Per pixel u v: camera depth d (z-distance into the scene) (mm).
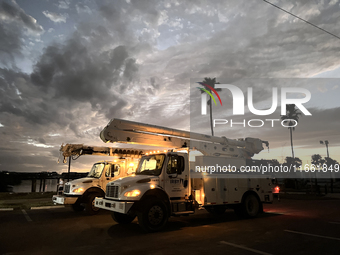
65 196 11164
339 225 8562
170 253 5344
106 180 11836
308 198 20062
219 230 7734
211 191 9219
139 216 7398
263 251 5492
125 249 5676
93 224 8867
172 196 8258
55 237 6902
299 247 5812
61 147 12734
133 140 9680
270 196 11203
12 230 7879
